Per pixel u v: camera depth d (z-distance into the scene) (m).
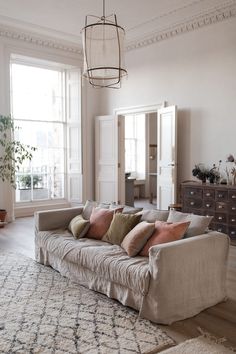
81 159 8.07
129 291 3.00
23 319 2.82
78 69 7.95
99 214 4.00
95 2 5.60
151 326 2.72
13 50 6.91
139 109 7.36
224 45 5.82
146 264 2.97
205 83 6.13
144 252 3.22
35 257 4.36
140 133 11.26
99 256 3.27
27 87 7.70
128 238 3.36
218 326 2.75
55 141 8.23
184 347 2.43
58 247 3.79
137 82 7.41
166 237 3.15
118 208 4.00
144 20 6.34
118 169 7.85
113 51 3.67
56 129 8.23
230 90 5.77
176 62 6.60
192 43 6.30
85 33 3.71
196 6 5.72
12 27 6.68
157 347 2.43
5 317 2.85
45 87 8.00
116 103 7.92
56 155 8.26
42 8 5.84
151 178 11.26
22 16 6.18
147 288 2.80
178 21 6.32
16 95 7.54
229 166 5.80
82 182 8.11
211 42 6.00
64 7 5.80
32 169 7.87
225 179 5.82
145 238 3.26
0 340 2.51
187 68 6.41
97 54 3.68
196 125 6.31
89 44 3.69
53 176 8.23
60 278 3.73
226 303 3.19
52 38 7.25
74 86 8.05
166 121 6.58
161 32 6.73
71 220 4.34
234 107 5.72
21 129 7.66
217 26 5.90
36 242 4.29
